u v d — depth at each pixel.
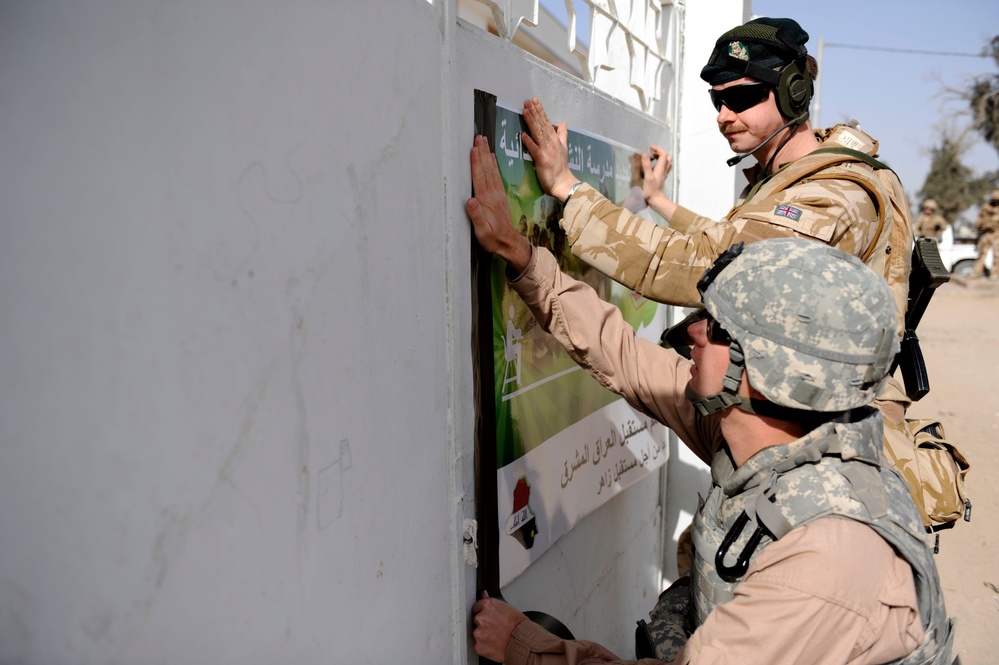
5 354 0.52
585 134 1.95
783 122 1.90
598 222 1.68
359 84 0.98
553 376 1.82
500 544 1.54
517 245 1.51
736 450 1.26
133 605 0.62
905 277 1.78
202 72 0.68
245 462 0.75
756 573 1.15
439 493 1.30
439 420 1.29
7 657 0.54
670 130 2.79
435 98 1.25
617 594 2.44
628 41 2.29
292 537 0.84
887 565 1.11
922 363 1.74
